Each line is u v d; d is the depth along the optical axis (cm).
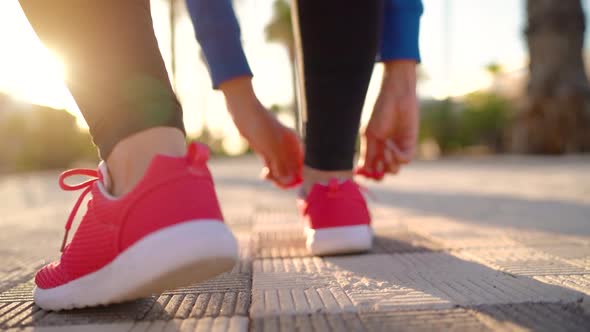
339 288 91
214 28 129
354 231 122
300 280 98
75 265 80
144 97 77
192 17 133
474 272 102
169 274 72
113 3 76
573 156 1002
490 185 368
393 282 95
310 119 127
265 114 136
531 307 78
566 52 1031
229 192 360
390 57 133
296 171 145
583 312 75
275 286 94
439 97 1658
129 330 72
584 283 92
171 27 1223
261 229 175
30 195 408
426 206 240
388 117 137
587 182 370
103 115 78
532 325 70
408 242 142
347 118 124
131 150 78
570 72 1037
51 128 1178
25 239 168
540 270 103
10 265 124
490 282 94
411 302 81
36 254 140
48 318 79
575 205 230
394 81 135
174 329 72
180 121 82
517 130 1107
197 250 71
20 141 1139
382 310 77
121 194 79
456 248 131
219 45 130
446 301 81
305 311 78
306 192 134
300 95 136
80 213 254
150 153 77
